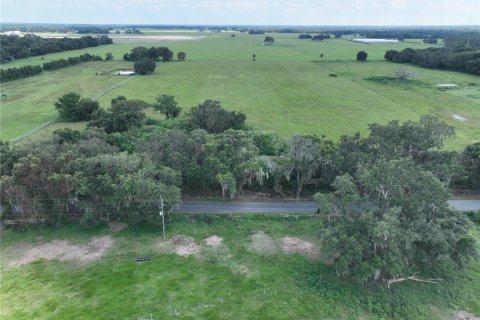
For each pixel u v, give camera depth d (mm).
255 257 53250
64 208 60500
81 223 58406
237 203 66875
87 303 45000
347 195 49344
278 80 181875
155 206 57938
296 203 67250
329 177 68438
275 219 62156
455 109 127375
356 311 43781
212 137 71500
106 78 183000
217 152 68000
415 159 67562
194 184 70625
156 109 111312
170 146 68938
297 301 45062
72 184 57281
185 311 43594
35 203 58094
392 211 45844
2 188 57031
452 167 64688
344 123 112312
